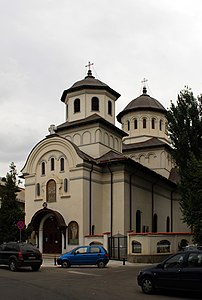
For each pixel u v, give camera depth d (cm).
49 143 4000
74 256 2822
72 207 3722
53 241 3816
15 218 3597
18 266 2488
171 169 5453
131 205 3959
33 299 1370
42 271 2517
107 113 4456
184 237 3391
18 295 1461
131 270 2611
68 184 3800
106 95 4459
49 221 3881
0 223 3572
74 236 3647
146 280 1588
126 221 3825
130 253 3244
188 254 1552
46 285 1784
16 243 2603
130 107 5609
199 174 2934
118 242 3472
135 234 3259
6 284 1800
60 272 2448
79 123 4228
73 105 4466
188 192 3138
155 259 3194
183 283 1504
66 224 3712
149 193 4472
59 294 1503
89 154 4153
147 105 5544
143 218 4231
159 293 1591
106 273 2405
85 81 4519
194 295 1548
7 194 3684
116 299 1409
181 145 3553
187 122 3584
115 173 3912
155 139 5409
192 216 2958
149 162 5244
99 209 3878
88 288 1703
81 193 3681
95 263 2820
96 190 3866
